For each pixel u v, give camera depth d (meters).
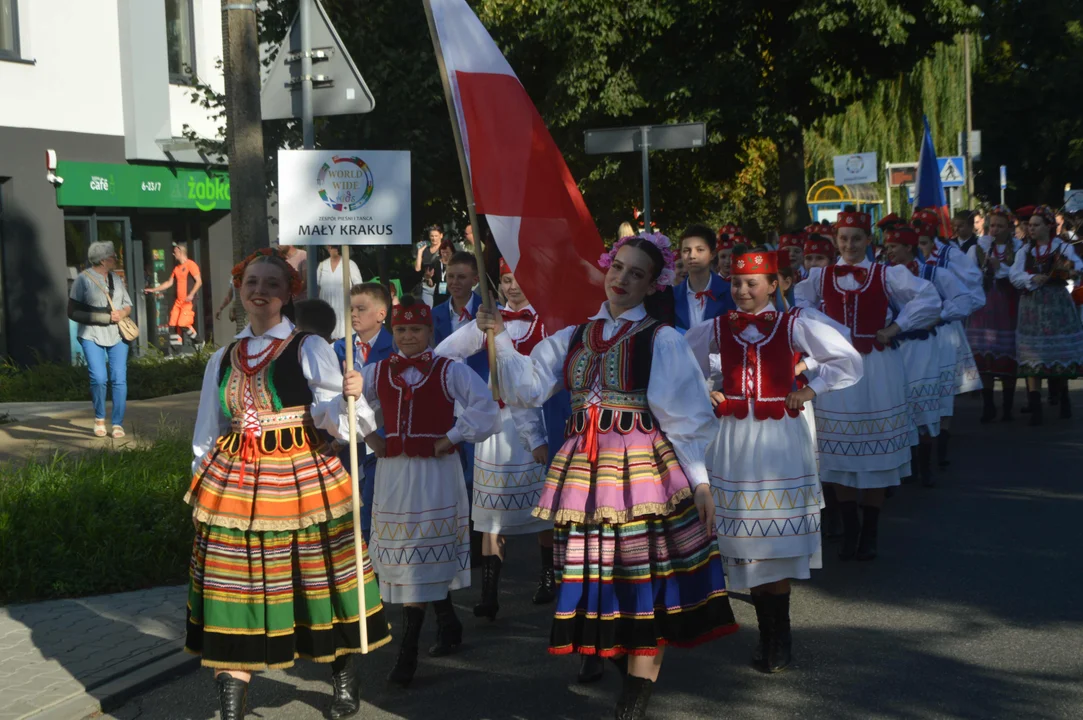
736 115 18.48
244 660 4.51
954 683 5.15
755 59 18.83
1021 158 44.09
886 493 9.02
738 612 6.42
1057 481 9.48
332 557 4.68
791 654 5.59
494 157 4.81
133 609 6.30
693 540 4.45
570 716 4.91
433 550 5.37
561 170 4.93
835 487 7.56
